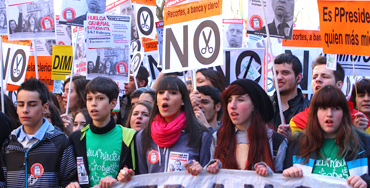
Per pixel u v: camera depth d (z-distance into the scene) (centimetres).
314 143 354
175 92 389
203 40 483
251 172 344
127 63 602
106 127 405
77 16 594
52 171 399
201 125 393
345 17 474
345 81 721
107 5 811
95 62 590
